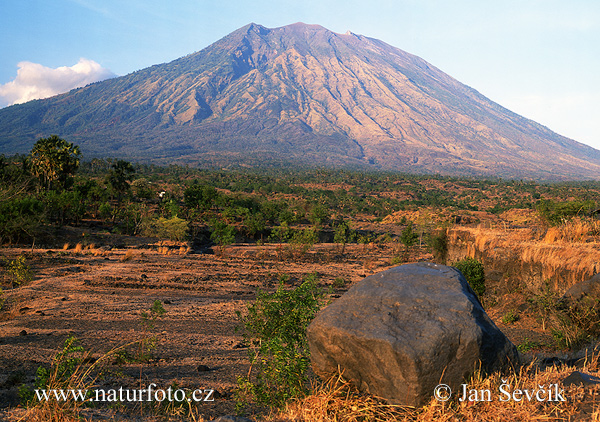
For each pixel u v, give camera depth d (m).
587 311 8.55
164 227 52.25
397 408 3.94
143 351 10.73
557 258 12.06
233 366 9.43
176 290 23.38
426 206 134.88
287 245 44.53
